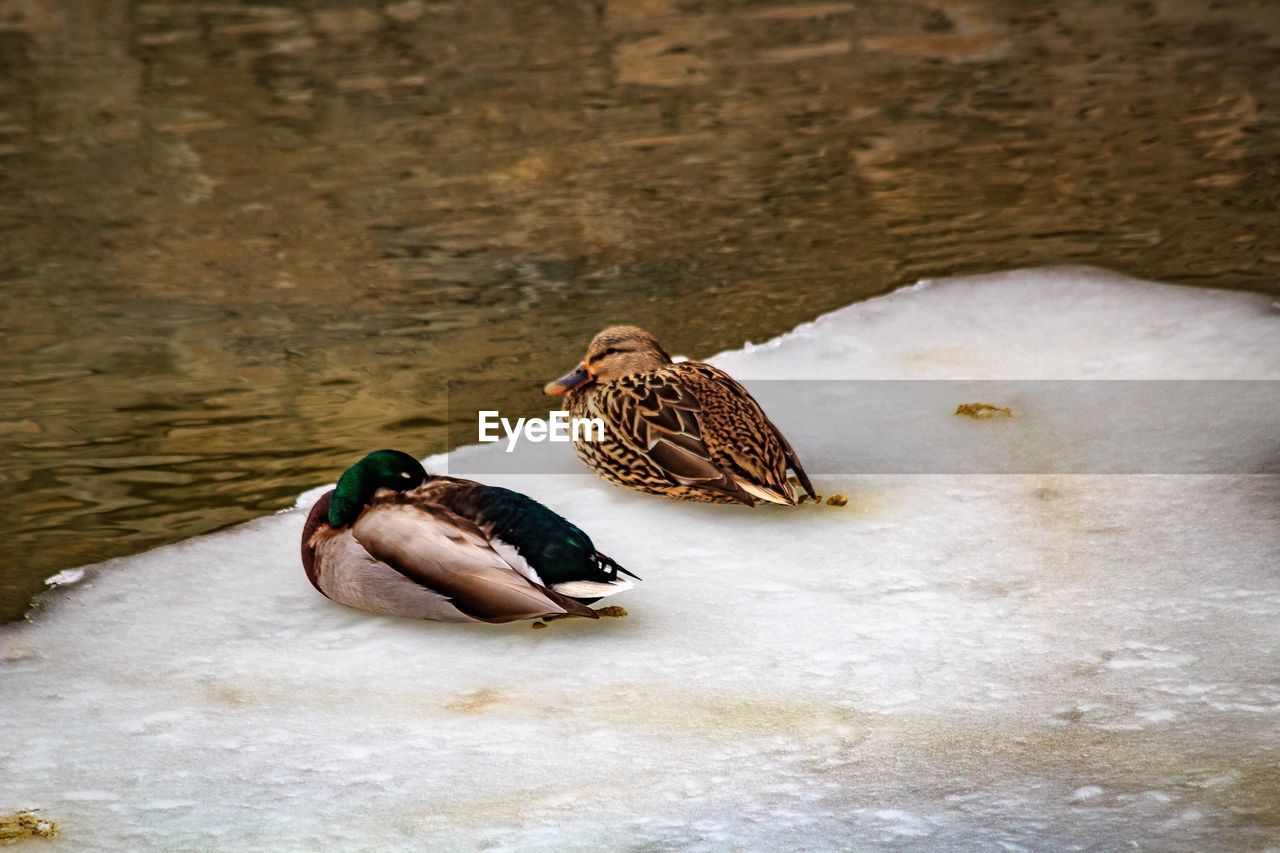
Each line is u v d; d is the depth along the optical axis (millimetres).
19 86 20438
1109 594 6730
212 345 11172
